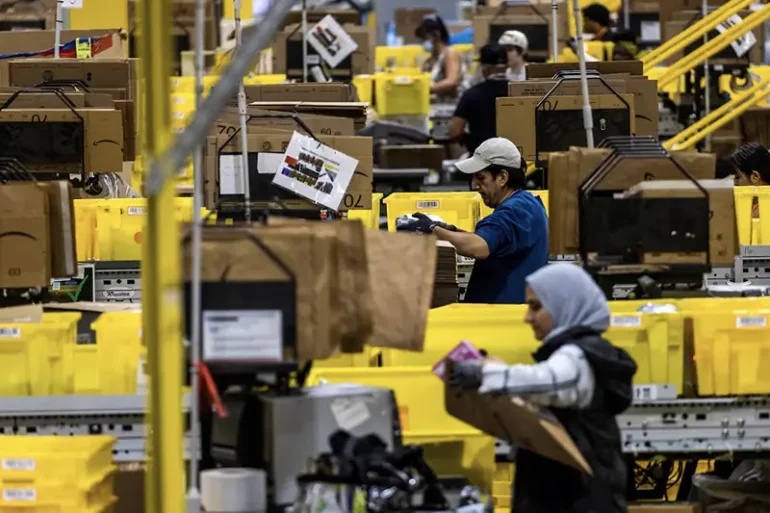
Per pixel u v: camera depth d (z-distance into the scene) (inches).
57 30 561.3
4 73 538.3
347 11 986.7
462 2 1654.8
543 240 439.8
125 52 602.2
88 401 309.6
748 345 322.7
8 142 460.1
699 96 756.6
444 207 517.3
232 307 271.6
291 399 281.9
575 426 287.1
